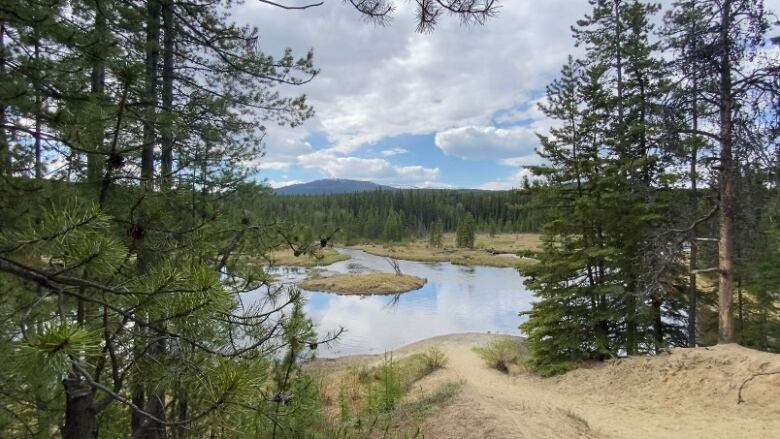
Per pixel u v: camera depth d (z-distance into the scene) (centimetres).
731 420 770
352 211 9706
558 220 1373
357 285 4319
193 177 327
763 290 1608
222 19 723
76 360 136
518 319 3175
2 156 324
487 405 770
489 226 11100
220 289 195
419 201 12862
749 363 916
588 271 1378
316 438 451
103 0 404
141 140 309
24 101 312
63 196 242
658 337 1432
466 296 3997
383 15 313
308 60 790
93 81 418
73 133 230
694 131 1176
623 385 1063
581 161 1327
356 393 1020
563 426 729
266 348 268
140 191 239
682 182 1352
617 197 1295
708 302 1438
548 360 1406
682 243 1248
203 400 220
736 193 1127
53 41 379
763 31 1031
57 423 279
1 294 202
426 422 729
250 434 238
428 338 2573
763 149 1039
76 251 166
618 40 1527
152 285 190
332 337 375
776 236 1453
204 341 224
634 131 1426
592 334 1364
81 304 205
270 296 295
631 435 726
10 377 205
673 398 926
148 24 604
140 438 238
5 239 168
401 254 7612
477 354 1914
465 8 294
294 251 398
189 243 265
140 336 200
